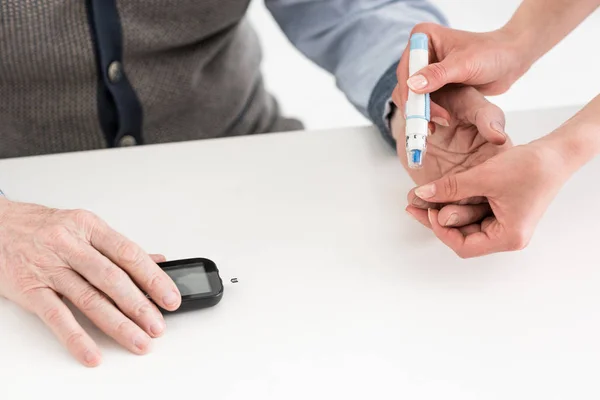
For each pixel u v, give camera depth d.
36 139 1.14
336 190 0.96
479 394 0.78
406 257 0.89
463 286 0.86
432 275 0.87
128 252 0.84
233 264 0.88
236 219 0.93
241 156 1.01
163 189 0.97
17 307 0.85
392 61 1.04
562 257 0.88
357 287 0.86
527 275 0.87
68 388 0.79
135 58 1.12
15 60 1.07
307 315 0.84
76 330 0.81
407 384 0.78
